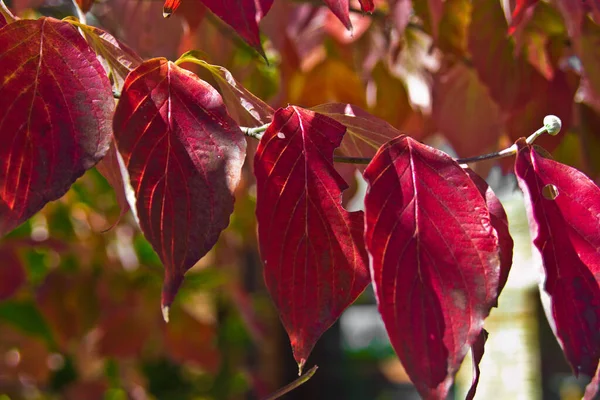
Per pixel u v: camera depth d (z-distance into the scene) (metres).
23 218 0.53
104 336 1.58
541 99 0.93
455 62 1.05
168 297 0.52
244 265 2.67
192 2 0.83
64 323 1.55
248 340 2.50
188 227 0.53
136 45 1.07
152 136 0.54
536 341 2.66
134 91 0.54
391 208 0.53
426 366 0.52
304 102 1.22
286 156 0.55
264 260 0.54
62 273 1.57
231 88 0.62
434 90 1.06
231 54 1.22
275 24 1.06
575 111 1.00
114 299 1.63
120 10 1.07
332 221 0.55
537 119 0.94
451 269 0.53
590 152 1.01
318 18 1.19
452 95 1.05
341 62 1.20
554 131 0.56
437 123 1.07
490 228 0.53
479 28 0.90
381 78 1.15
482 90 1.04
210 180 0.54
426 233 0.53
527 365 2.65
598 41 0.87
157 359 2.25
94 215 1.72
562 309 0.54
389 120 1.16
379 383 5.17
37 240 1.47
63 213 1.69
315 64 1.21
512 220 2.58
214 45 1.12
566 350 0.54
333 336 4.96
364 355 5.37
